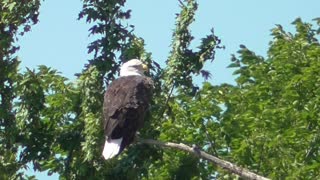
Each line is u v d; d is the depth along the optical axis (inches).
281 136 856.3
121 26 716.7
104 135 680.4
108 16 714.8
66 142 706.8
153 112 711.1
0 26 736.3
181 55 709.9
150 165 763.4
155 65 719.7
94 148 681.6
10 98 718.5
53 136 713.0
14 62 722.2
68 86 724.0
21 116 705.6
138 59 714.8
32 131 709.9
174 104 866.8
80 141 705.6
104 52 711.7
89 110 697.6
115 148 660.7
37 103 706.2
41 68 733.9
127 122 666.2
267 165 847.1
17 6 732.0
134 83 685.3
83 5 715.4
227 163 645.9
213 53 711.7
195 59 709.9
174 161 782.5
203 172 748.6
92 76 702.5
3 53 728.3
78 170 694.5
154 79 717.9
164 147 705.0
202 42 711.7
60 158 714.8
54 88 725.3
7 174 703.7
